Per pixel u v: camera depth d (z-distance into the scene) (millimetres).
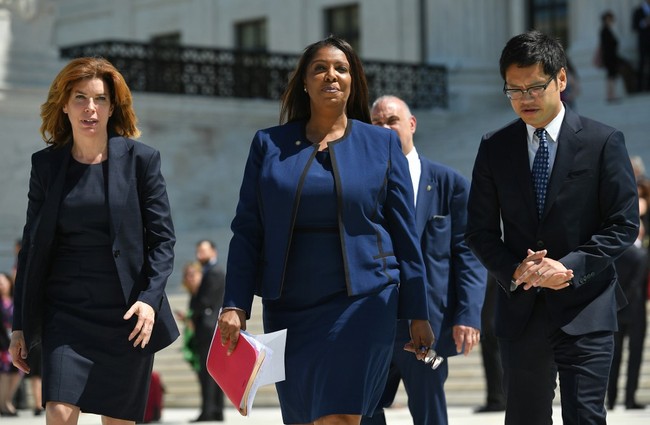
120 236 12039
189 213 51344
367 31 65812
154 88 51500
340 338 10992
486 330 25406
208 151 52000
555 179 11688
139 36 77125
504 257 11773
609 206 11656
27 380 34781
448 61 60500
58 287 12086
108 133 12367
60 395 11695
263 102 53281
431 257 14195
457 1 60906
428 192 14320
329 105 11484
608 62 50719
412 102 58531
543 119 11727
